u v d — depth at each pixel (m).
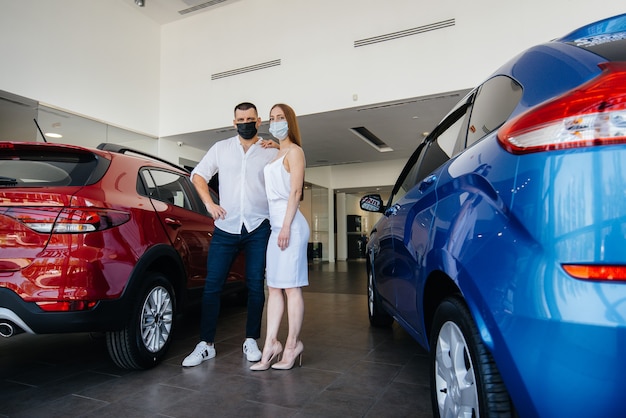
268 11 8.16
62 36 7.02
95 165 2.34
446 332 1.39
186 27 9.00
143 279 2.37
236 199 2.64
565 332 0.82
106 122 7.80
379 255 2.63
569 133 0.88
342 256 16.59
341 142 9.87
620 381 0.78
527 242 0.92
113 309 2.10
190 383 2.20
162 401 1.96
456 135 1.73
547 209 0.88
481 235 1.08
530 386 0.89
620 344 0.78
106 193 2.24
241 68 8.35
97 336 3.25
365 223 18.84
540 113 0.95
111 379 2.27
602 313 0.79
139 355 2.31
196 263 3.01
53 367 2.48
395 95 7.00
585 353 0.80
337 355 2.74
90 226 2.04
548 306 0.85
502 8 6.38
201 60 8.78
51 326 1.90
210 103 8.62
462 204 1.25
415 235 1.68
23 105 6.57
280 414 1.81
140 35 8.70
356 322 3.85
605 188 0.83
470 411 1.21
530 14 6.20
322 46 7.63
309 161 12.27
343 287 6.89
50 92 6.79
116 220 2.20
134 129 8.42
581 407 0.81
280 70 7.98
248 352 2.63
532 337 0.88
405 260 1.85
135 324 2.29
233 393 2.06
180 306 2.81
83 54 7.38
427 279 1.48
